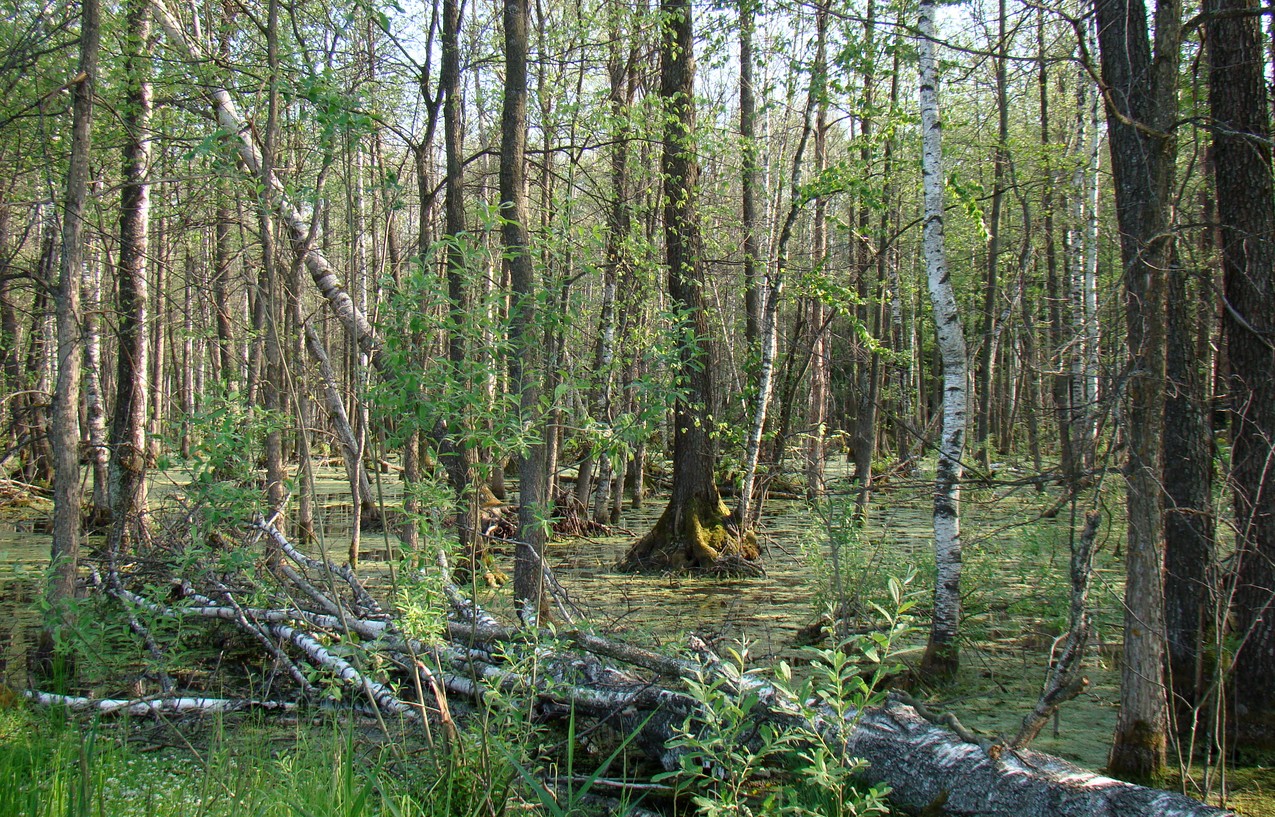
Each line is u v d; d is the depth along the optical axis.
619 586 10.82
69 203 6.77
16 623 8.33
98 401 11.02
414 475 9.14
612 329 11.20
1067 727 5.73
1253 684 5.09
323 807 3.85
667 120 11.67
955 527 6.80
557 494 15.52
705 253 13.96
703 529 12.04
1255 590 5.11
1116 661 7.04
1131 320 4.90
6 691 5.88
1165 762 4.75
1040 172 13.26
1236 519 5.21
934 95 6.88
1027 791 4.16
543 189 11.69
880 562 8.38
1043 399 10.97
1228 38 5.29
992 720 5.89
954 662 6.77
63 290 6.70
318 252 8.35
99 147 9.20
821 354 16.47
